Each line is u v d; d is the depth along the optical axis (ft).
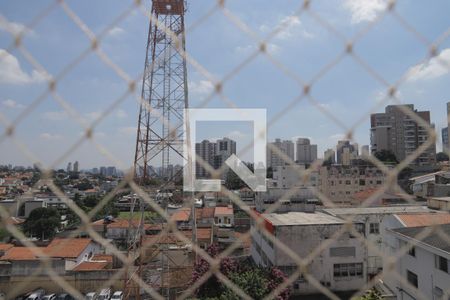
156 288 35.27
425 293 38.93
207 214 94.84
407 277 42.34
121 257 6.89
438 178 87.61
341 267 55.57
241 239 7.34
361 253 56.03
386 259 7.82
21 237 6.20
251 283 37.86
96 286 53.36
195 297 34.71
